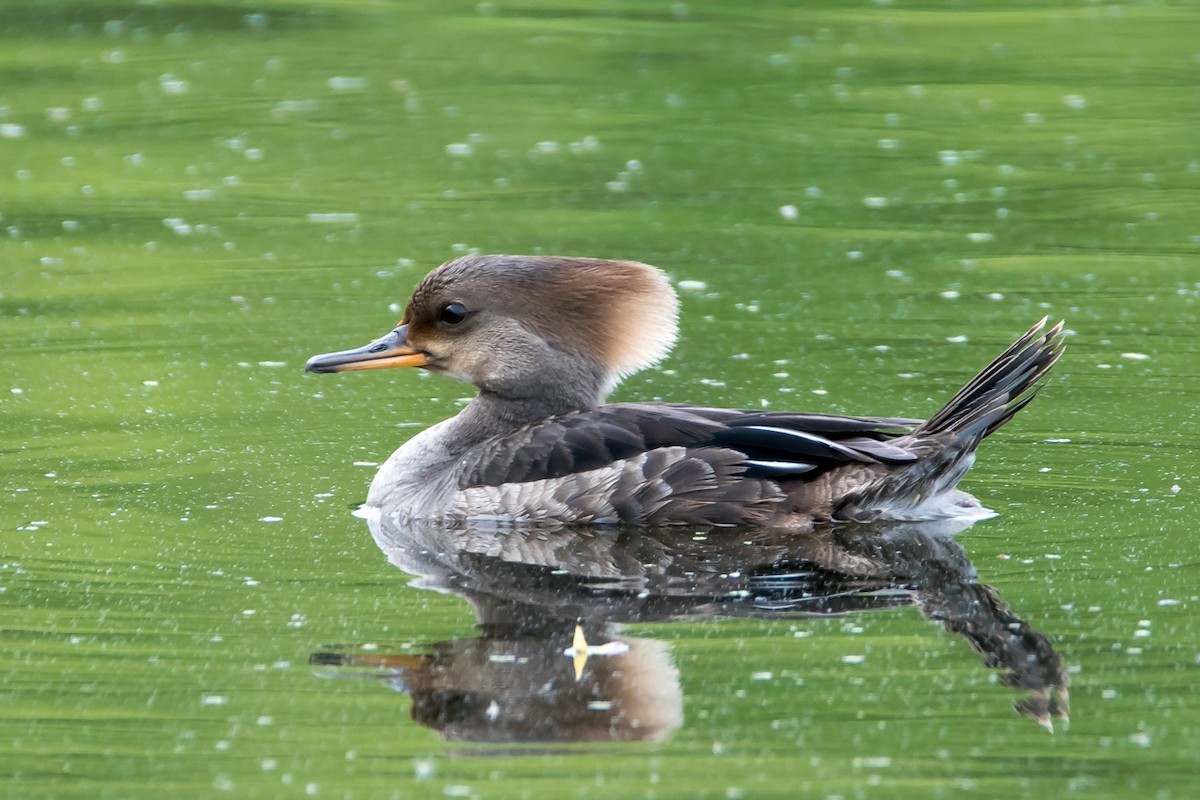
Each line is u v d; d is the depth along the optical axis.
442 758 8.62
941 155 24.88
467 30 31.20
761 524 12.46
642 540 12.26
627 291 13.60
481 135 25.78
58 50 29.94
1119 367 16.44
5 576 11.23
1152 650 9.88
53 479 13.48
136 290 19.47
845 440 12.55
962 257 20.52
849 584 11.18
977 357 16.94
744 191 23.30
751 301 18.92
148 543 12.00
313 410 15.60
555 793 8.27
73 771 8.53
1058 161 24.47
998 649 9.91
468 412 13.90
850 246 21.00
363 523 12.66
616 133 25.88
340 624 10.42
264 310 18.75
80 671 9.69
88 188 23.52
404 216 22.23
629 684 9.49
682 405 13.29
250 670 9.71
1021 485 13.23
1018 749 8.67
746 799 8.19
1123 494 12.96
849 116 26.56
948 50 29.62
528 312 13.63
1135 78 28.00
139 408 15.49
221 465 13.97
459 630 10.32
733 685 9.45
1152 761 8.55
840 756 8.62
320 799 8.23
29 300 19.02
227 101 27.41
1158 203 22.56
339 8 32.66
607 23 31.52
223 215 22.42
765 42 30.30
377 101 27.45
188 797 8.26
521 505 12.67
